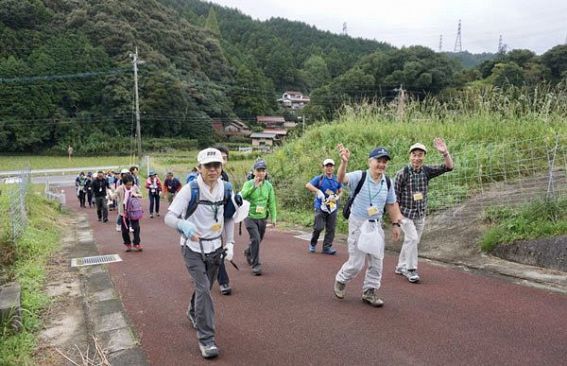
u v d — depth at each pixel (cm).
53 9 6328
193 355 410
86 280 670
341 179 504
